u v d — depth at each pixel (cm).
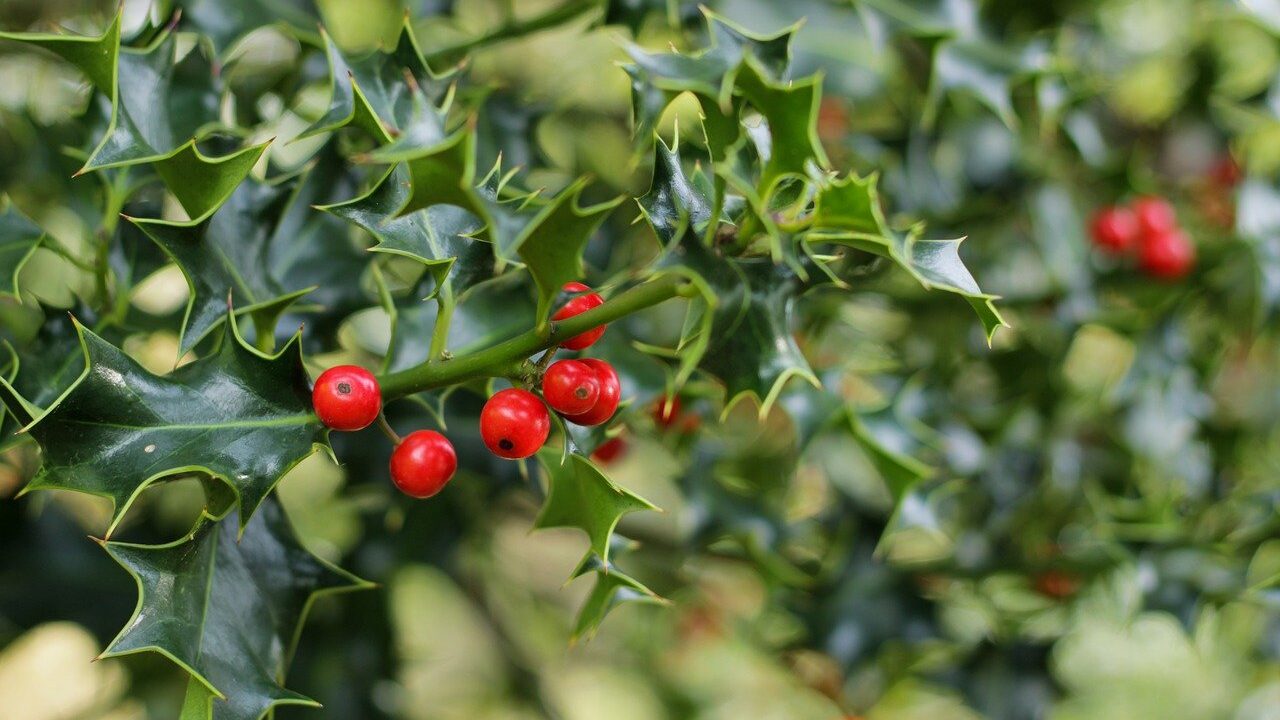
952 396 57
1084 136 57
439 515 52
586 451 42
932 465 54
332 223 45
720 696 73
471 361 39
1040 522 56
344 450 50
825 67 52
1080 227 58
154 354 52
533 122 50
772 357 37
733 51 38
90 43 40
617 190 53
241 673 40
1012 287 58
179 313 46
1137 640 78
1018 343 56
